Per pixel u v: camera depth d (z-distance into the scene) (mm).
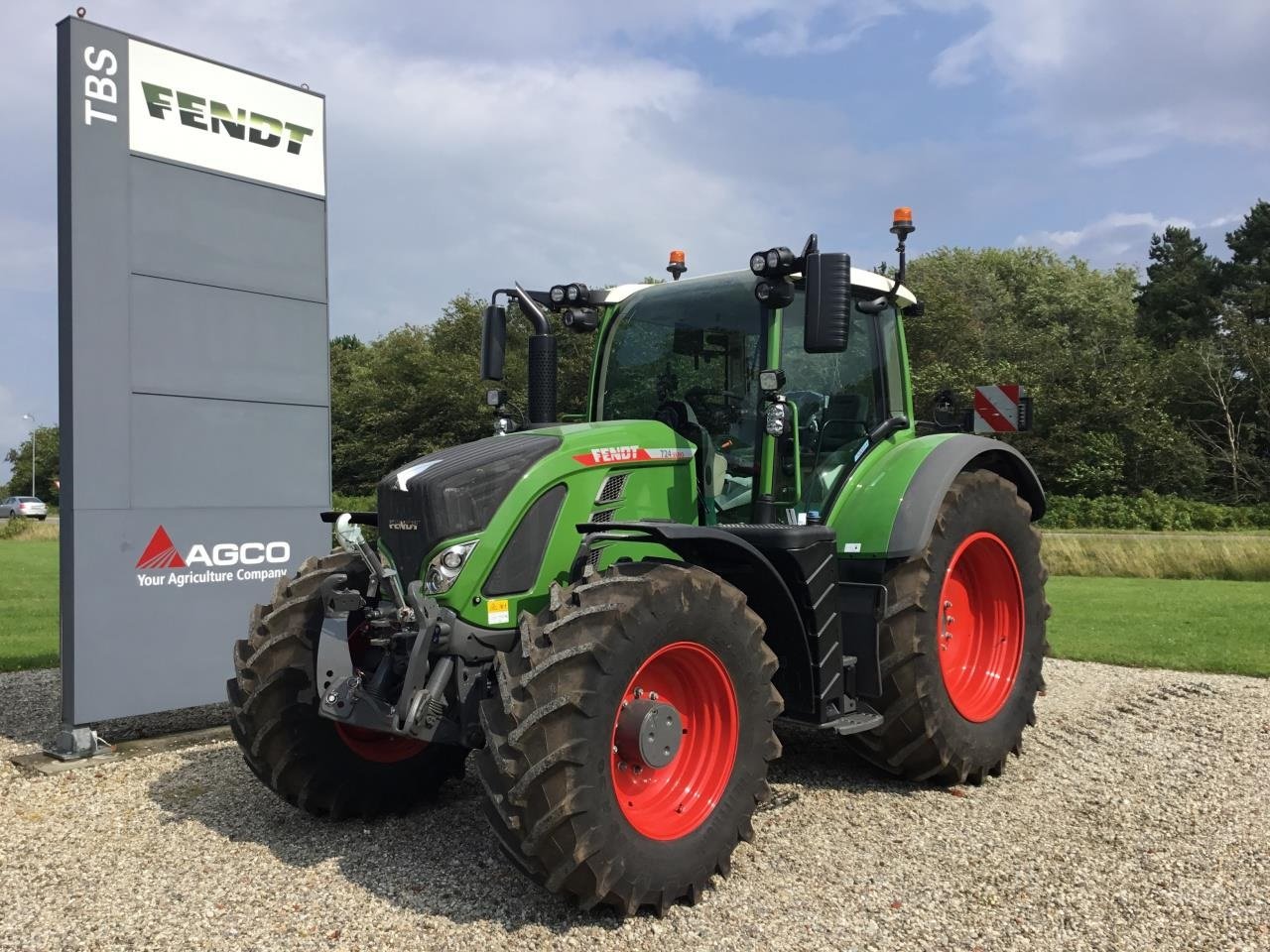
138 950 3039
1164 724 5938
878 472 4852
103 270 5500
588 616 3287
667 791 3561
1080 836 4051
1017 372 30078
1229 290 46062
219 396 5984
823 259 4031
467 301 40156
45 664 8234
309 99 6449
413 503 3691
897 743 4621
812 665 4176
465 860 3803
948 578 4820
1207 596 12641
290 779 4125
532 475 3828
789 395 4660
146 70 5688
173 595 5758
